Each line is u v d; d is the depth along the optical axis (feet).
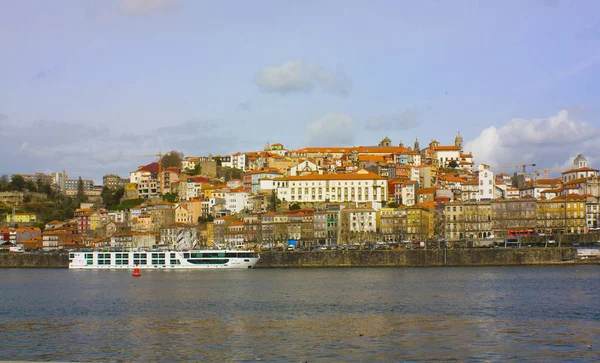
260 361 414.62
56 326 542.98
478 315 563.07
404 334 485.56
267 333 499.51
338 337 479.00
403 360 410.31
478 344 448.24
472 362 403.13
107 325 545.03
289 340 472.03
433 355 420.36
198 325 539.29
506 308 598.75
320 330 506.89
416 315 569.23
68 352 446.60
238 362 413.18
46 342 478.18
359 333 491.72
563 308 593.42
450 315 565.94
